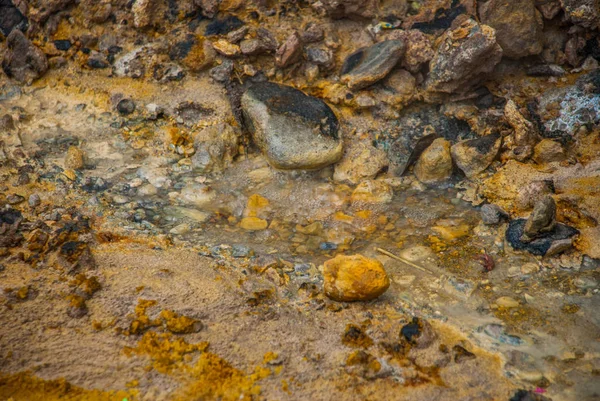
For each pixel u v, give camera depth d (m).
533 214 4.66
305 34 5.00
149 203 4.82
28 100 5.03
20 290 4.53
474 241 4.73
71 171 4.86
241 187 4.87
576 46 4.96
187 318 4.50
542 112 4.93
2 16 5.09
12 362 4.43
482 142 4.88
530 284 4.62
